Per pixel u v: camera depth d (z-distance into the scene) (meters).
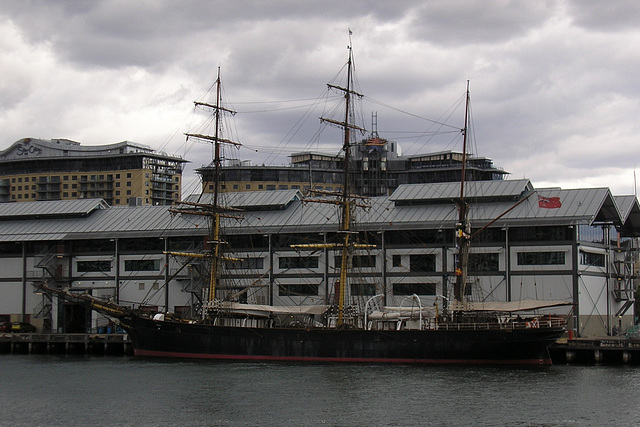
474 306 110.38
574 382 90.00
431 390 85.44
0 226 154.88
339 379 93.44
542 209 122.50
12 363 112.88
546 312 119.44
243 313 120.31
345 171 126.88
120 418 73.62
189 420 72.38
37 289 138.25
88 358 120.12
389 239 130.25
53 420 73.06
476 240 124.31
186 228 141.38
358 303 122.81
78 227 149.38
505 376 95.12
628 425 69.00
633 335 120.00
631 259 136.62
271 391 85.75
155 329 119.06
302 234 134.88
